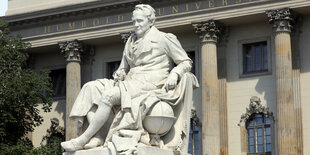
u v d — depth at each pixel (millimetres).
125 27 61062
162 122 13805
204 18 57531
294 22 55906
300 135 55000
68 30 63031
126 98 13641
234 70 58625
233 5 56844
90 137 13758
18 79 44031
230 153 57719
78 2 62844
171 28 59219
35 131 65438
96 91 14062
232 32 59062
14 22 64625
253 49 58594
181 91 14242
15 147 40656
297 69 55969
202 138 56656
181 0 58562
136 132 13531
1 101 42156
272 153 56156
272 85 57188
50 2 64500
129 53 14859
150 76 14336
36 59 66938
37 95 45219
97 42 63469
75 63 62781
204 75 56875
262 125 57000
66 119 61625
